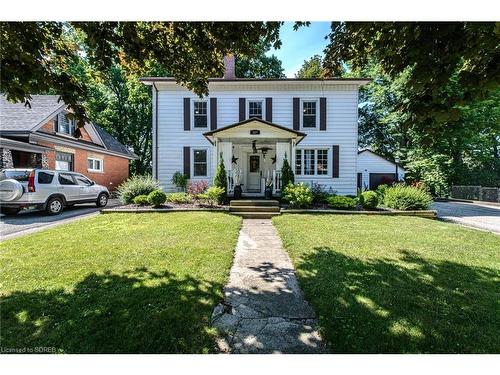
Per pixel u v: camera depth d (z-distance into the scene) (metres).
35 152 12.60
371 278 3.59
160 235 5.77
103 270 3.77
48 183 9.42
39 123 12.49
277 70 24.50
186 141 14.14
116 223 7.05
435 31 2.70
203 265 4.01
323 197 10.45
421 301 2.95
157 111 14.08
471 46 2.54
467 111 17.12
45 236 5.67
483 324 2.55
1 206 8.67
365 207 9.57
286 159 10.91
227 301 3.06
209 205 9.82
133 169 27.41
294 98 14.04
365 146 31.09
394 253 4.69
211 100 14.07
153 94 14.10
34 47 3.51
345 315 2.68
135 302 2.87
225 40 4.11
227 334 2.45
